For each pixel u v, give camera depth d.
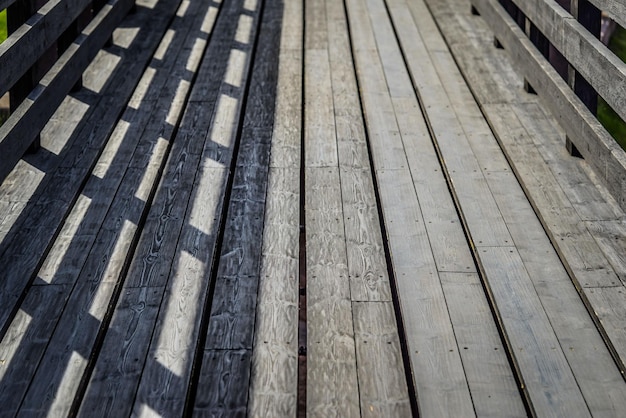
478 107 4.34
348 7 6.11
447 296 2.85
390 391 2.43
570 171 3.60
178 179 3.64
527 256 3.05
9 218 3.29
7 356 2.57
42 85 3.62
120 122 4.16
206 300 2.86
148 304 2.82
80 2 4.24
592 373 2.48
